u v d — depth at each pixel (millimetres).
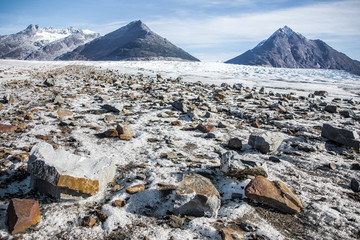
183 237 3260
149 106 11141
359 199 4414
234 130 8492
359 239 3361
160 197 4258
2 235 3145
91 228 3445
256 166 4824
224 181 4852
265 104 12680
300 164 5902
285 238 3342
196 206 3773
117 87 15875
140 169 5258
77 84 16578
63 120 8344
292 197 4137
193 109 10453
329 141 7453
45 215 3633
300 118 10055
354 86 29219
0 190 4125
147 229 3436
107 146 6352
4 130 6812
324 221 3744
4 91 12891
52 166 3826
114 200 4094
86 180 3982
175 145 6645
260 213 3902
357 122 9562
